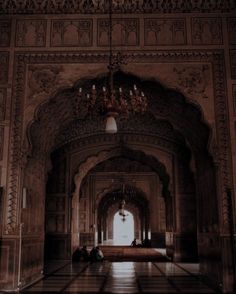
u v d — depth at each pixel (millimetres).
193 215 12430
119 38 7734
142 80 7629
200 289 6895
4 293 6516
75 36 7770
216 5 7809
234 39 7727
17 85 7555
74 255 12859
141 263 11961
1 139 7336
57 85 7559
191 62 7641
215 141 7309
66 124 9586
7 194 7121
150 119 11320
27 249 7516
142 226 28766
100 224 27609
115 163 19719
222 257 6844
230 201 6562
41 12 7879
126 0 7711
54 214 12906
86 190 20484
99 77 7637
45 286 7234
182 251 12281
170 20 7836
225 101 7449
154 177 20703
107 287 7117
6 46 7738
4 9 7848
